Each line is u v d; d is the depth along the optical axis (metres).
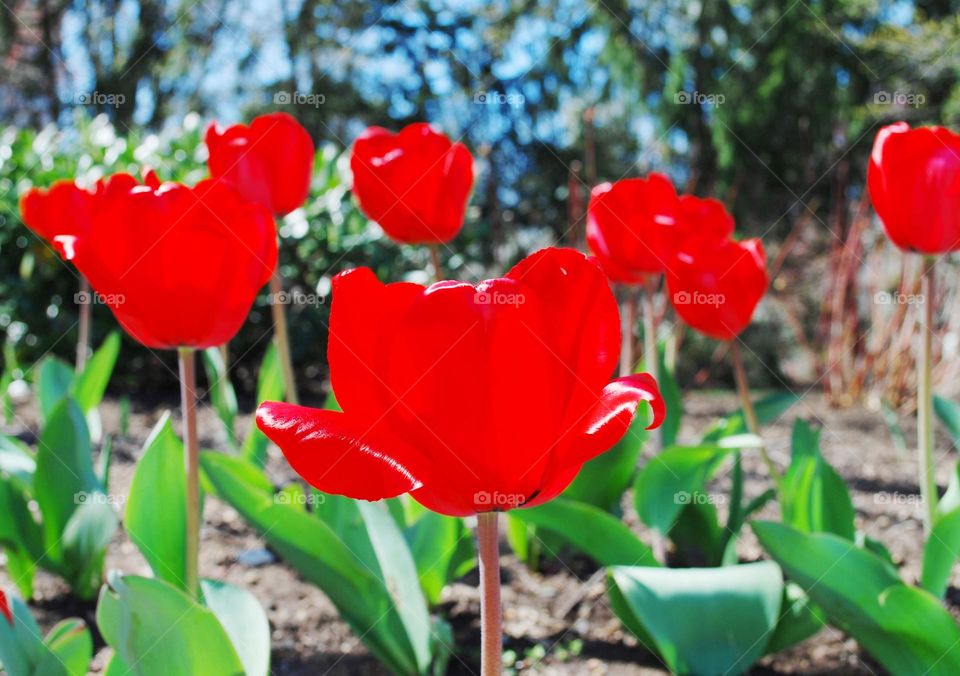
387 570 0.84
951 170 0.81
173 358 2.03
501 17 3.99
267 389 1.02
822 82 3.50
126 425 1.42
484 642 0.58
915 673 0.77
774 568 0.79
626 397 0.53
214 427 1.61
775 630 0.82
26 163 1.86
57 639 0.71
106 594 0.67
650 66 3.61
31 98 4.97
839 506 0.88
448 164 0.89
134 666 0.67
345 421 0.55
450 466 0.54
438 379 0.53
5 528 0.92
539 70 3.85
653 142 3.60
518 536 1.00
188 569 0.75
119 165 1.79
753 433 0.92
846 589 0.77
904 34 3.23
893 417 1.44
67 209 0.84
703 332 0.91
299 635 0.89
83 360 1.25
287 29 4.31
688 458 0.88
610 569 0.79
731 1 3.55
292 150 0.88
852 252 1.95
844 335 1.98
